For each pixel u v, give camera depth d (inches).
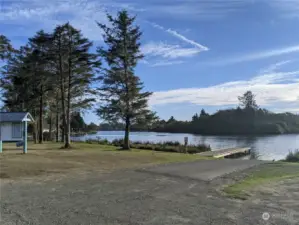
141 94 1079.0
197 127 4288.9
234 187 369.4
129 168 543.2
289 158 883.4
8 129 772.0
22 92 1370.6
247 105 4261.8
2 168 482.0
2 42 1282.0
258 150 1510.8
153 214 244.4
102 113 1085.1
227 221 227.5
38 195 308.3
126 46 1066.1
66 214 241.3
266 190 350.6
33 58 1173.7
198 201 291.9
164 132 4500.5
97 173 471.8
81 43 1117.7
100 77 1081.4
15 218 229.3
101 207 264.2
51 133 1828.2
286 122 4188.0
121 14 1053.2
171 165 607.8
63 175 443.2
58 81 1173.1
